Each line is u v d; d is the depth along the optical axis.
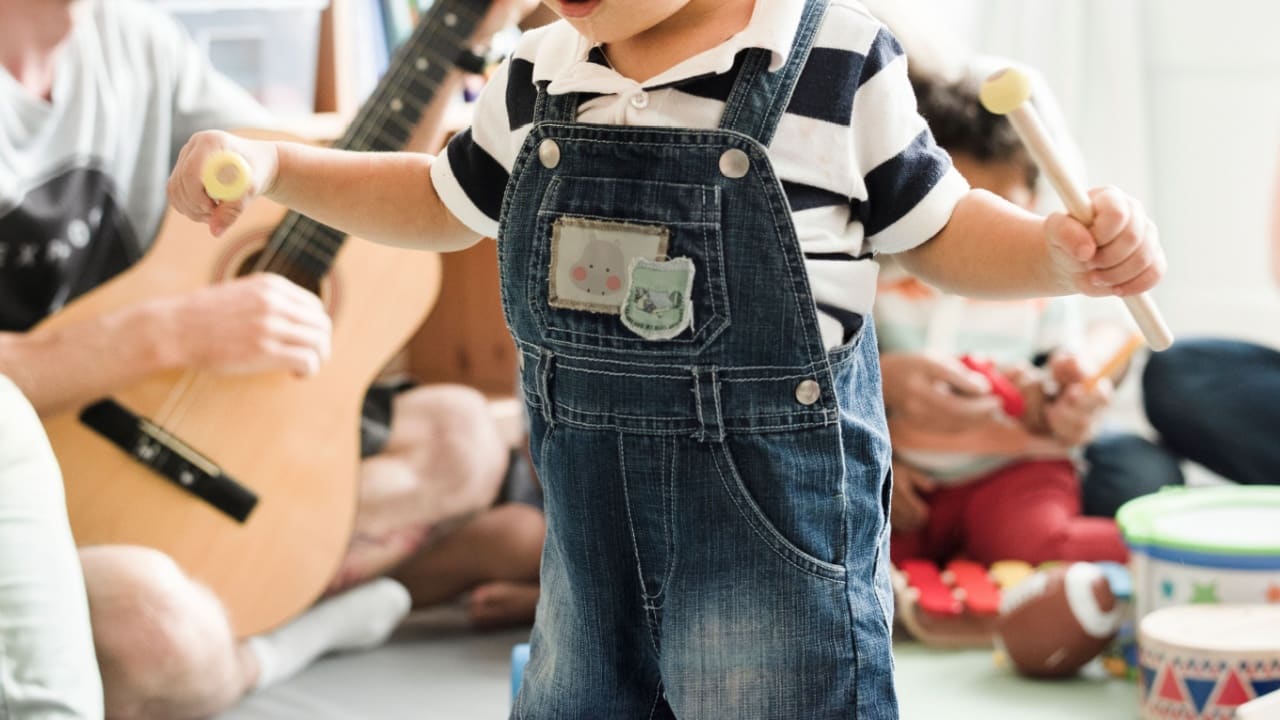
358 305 1.47
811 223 0.75
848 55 0.76
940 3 2.13
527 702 0.87
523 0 1.46
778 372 0.75
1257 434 1.81
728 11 0.77
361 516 1.58
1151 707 1.27
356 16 1.75
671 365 0.76
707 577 0.77
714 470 0.76
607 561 0.80
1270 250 2.15
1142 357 2.04
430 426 1.64
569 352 0.78
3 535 0.91
